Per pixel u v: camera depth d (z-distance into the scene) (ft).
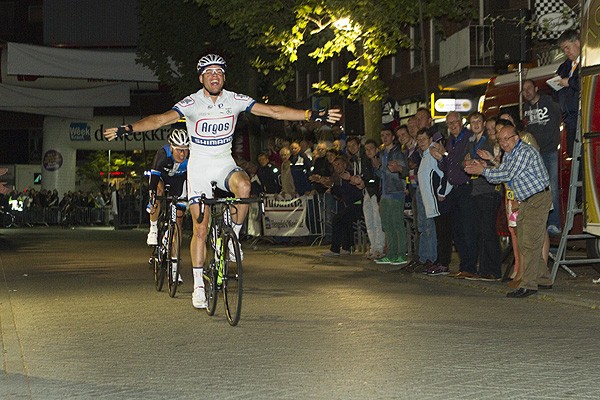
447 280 52.03
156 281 49.90
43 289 52.16
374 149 64.23
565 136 53.11
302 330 35.68
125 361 30.32
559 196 53.57
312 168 80.33
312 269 61.82
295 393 25.40
